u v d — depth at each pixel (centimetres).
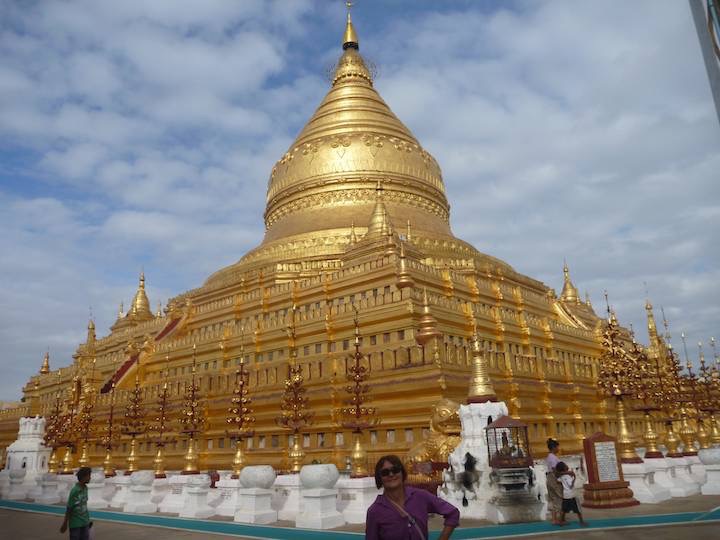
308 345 4838
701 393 4841
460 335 4588
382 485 921
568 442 4753
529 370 4781
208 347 5547
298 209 7206
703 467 3591
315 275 5862
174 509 3169
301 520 2459
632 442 3206
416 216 6906
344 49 8706
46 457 4747
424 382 3756
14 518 3098
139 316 8831
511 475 2388
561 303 6819
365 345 4441
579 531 2081
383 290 4756
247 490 2692
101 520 2895
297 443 3531
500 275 6206
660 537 1933
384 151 7212
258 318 5659
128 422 5262
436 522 2411
